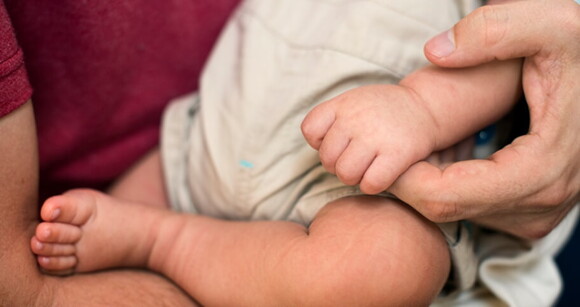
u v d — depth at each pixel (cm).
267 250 36
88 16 39
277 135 39
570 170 34
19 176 34
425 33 38
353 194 37
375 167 33
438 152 35
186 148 44
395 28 38
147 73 44
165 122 44
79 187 43
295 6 41
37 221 37
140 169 45
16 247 35
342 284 34
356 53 38
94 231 37
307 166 38
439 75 35
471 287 41
